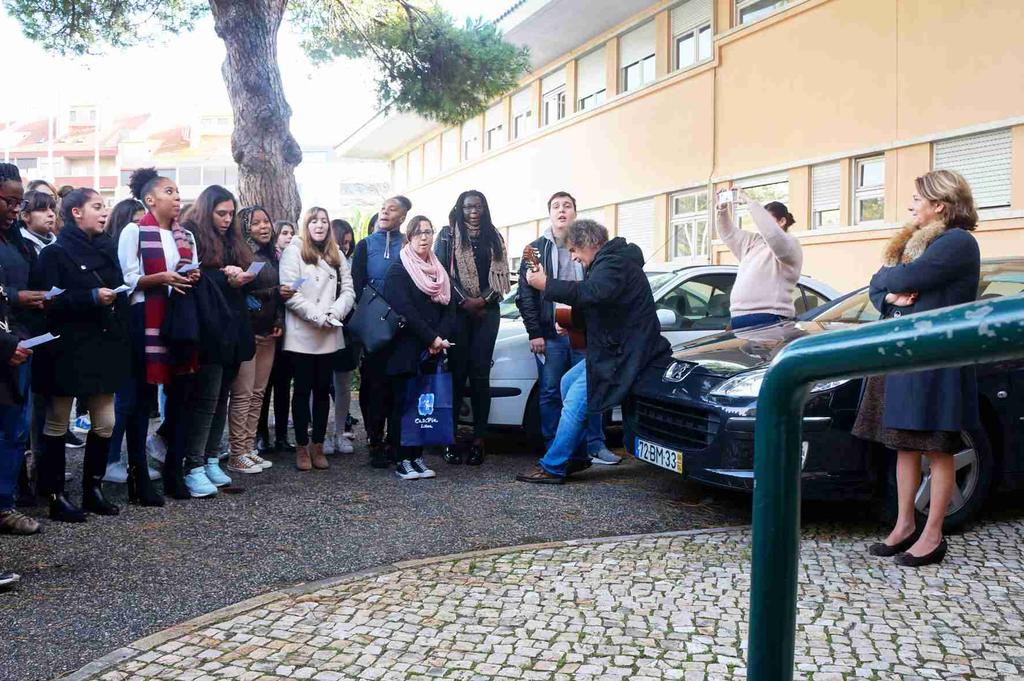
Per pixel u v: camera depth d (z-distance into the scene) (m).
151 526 5.05
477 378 6.79
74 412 8.85
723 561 4.39
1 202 4.77
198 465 5.75
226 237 5.72
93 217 4.95
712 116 16.41
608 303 5.68
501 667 3.20
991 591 3.96
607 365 5.73
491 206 26.30
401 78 13.27
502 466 6.80
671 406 5.45
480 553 4.52
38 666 3.23
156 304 5.21
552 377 6.73
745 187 15.78
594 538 4.86
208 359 5.45
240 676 3.12
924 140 12.34
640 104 18.59
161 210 5.28
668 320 6.78
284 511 5.40
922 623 3.58
